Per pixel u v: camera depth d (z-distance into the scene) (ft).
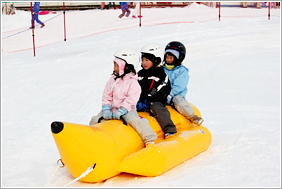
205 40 54.03
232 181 15.61
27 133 24.68
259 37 54.80
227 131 23.63
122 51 17.29
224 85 35.94
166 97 18.80
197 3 110.73
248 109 28.71
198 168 17.34
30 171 17.97
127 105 17.08
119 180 16.17
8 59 52.31
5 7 91.20
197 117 20.20
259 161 18.10
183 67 20.42
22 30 78.38
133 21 78.59
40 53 56.13
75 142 14.84
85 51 54.34
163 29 65.00
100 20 83.15
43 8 96.99
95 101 32.71
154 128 18.22
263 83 36.14
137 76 17.78
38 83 39.09
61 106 31.53
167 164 16.55
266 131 23.29
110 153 15.71
